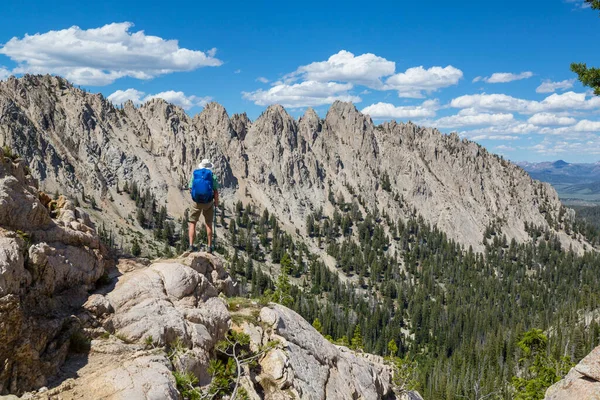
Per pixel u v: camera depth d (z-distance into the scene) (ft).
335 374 73.05
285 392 59.26
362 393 76.69
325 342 77.46
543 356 150.92
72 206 61.26
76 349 43.47
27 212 48.11
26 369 37.88
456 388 389.80
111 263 61.26
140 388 39.27
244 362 56.49
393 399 96.53
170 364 45.73
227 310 64.23
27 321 39.58
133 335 48.26
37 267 43.96
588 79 65.36
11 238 42.37
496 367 433.48
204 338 53.31
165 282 56.80
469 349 513.86
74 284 49.47
